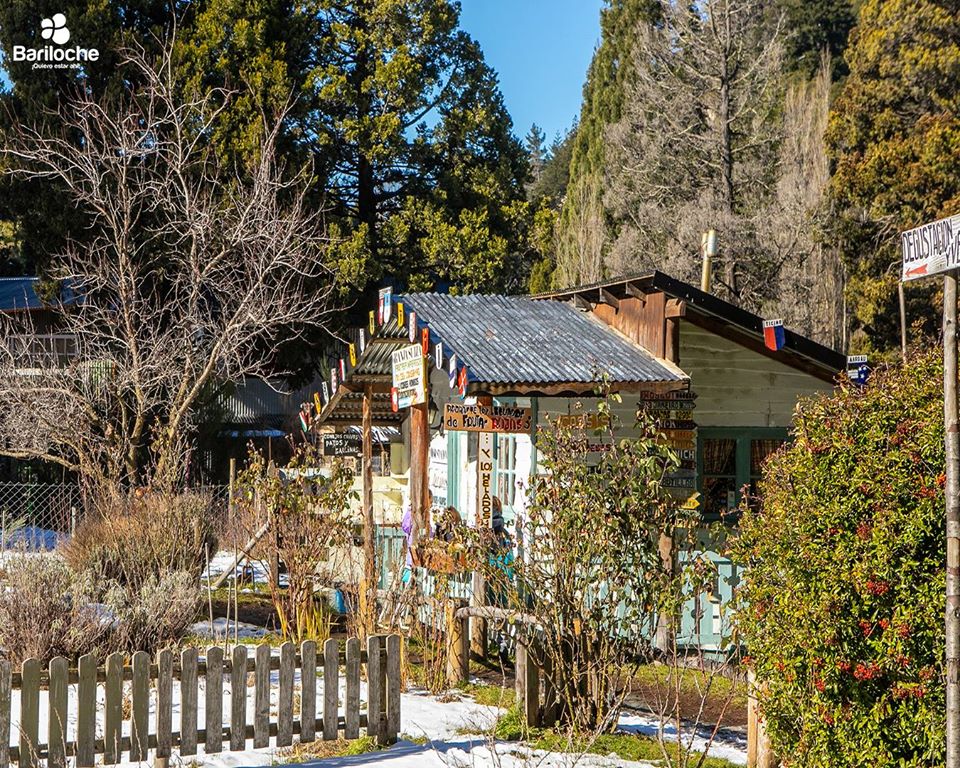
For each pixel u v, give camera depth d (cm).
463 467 1681
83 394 2091
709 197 3931
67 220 2956
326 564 1541
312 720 891
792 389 1579
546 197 4506
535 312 1619
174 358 2169
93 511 1722
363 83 3747
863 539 632
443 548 1128
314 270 3331
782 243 3803
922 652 612
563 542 900
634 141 4462
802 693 684
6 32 3136
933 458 616
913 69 3359
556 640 923
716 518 1517
